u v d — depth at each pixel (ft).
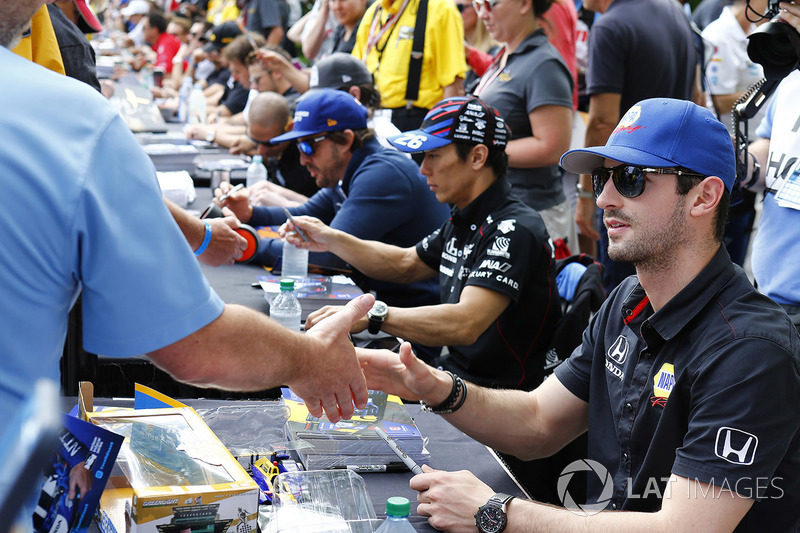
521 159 12.86
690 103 5.09
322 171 10.72
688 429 4.83
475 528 4.78
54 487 3.61
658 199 4.97
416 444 5.58
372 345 7.80
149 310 3.26
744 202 12.66
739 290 4.99
